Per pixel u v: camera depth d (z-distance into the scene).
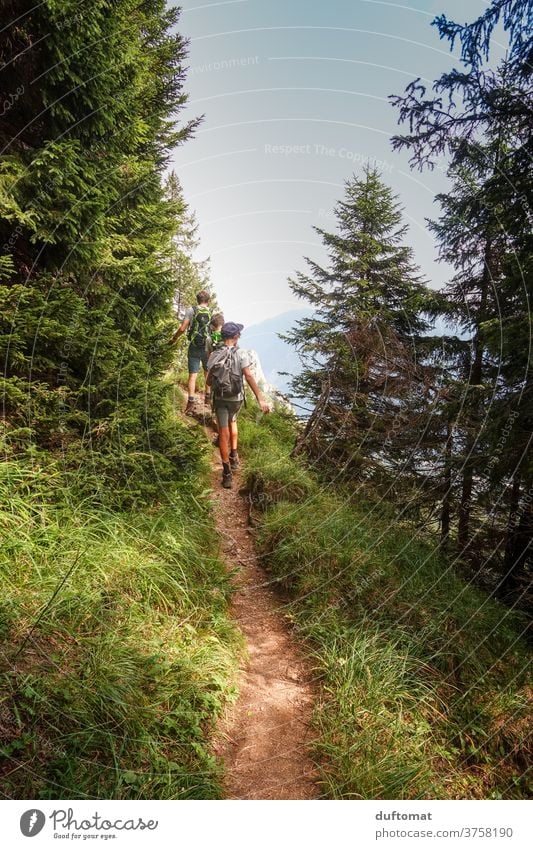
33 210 3.28
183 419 7.09
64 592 2.52
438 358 7.32
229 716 2.62
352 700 2.82
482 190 5.33
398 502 6.62
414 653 3.43
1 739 1.83
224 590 3.61
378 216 9.88
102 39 3.64
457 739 2.97
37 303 3.24
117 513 3.43
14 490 2.97
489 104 4.53
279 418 10.22
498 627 4.12
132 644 2.55
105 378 3.75
